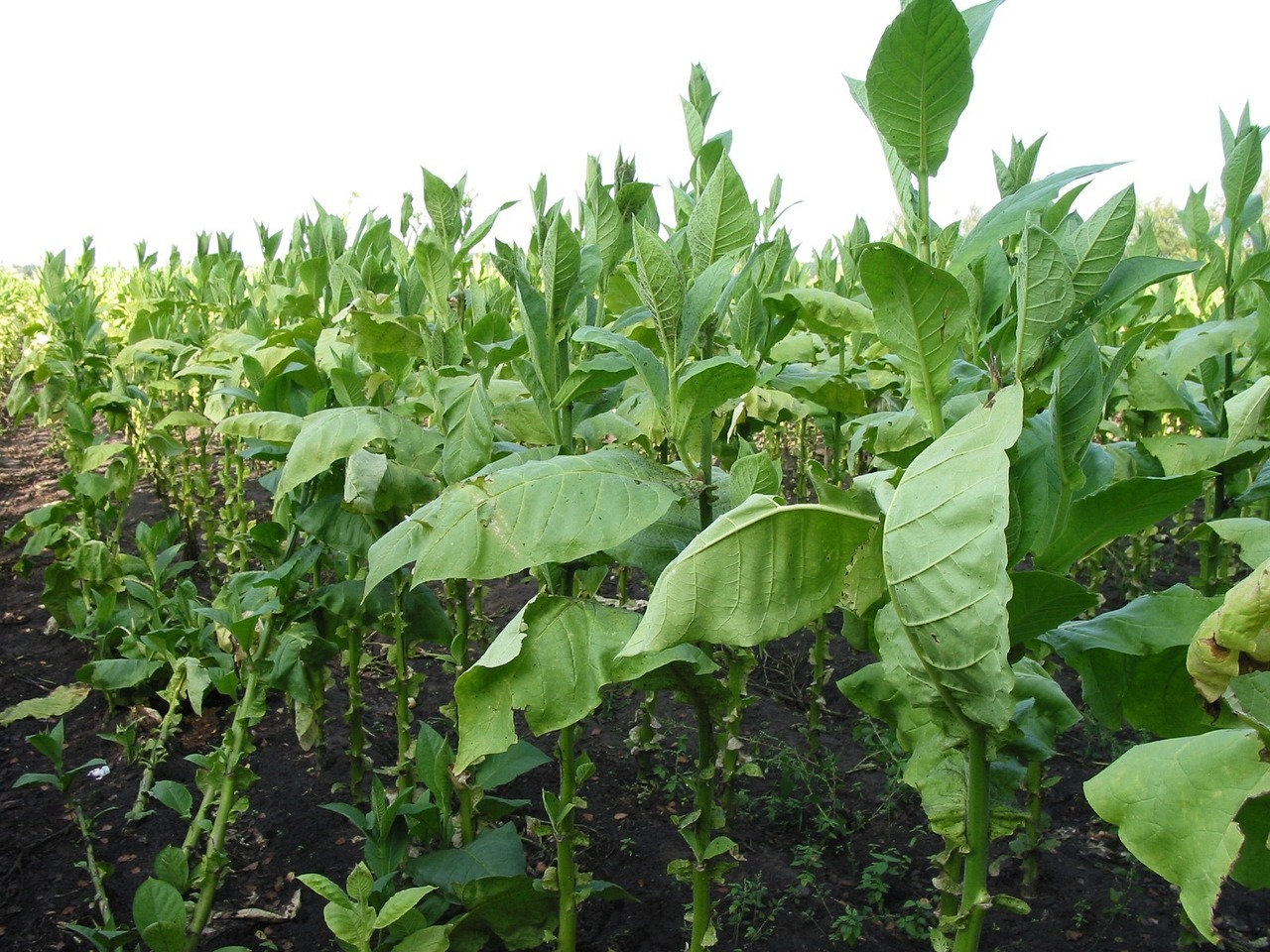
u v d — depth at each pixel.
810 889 2.85
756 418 3.68
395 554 1.80
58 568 4.05
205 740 3.57
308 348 3.11
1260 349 2.90
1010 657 1.65
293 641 2.88
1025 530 1.57
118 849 2.89
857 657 4.41
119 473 4.38
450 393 2.26
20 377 4.98
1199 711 1.69
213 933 2.56
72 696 3.75
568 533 1.69
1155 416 4.12
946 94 1.59
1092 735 3.69
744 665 2.57
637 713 3.92
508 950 2.46
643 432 2.89
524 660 1.65
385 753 3.52
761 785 3.43
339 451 2.43
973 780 1.54
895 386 3.72
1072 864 2.98
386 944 2.26
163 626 3.67
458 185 3.07
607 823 3.15
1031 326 1.52
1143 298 4.32
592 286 2.06
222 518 5.29
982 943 2.64
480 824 2.73
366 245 3.70
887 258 1.40
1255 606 1.12
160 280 6.97
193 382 5.38
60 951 2.47
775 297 2.78
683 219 2.98
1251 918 2.70
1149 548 4.77
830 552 1.45
